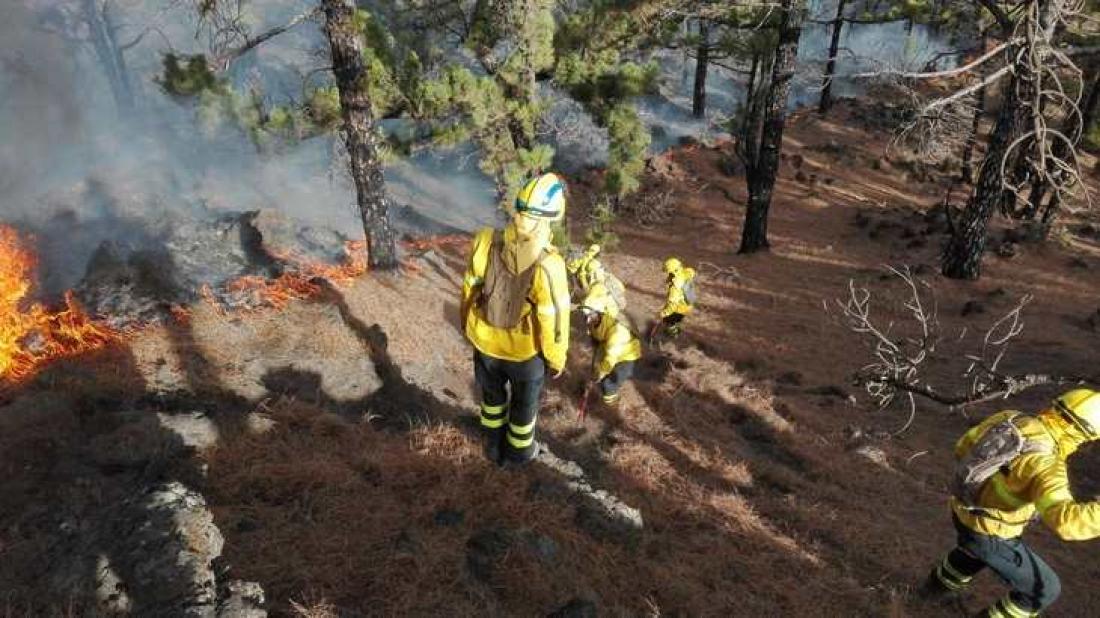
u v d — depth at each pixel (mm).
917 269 16281
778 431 8141
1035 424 3729
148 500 3670
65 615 2986
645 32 13547
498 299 3010
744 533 5352
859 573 5117
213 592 3070
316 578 3477
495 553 3869
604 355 7215
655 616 3773
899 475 7496
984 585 5145
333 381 6480
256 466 4547
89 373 5699
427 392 6766
